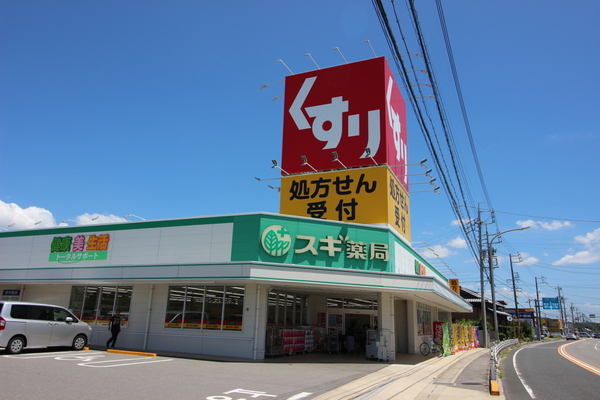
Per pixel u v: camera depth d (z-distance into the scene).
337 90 23.41
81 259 20.36
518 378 14.95
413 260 24.05
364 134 22.11
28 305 14.41
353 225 18.42
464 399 10.05
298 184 22.53
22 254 21.77
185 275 16.45
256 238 17.25
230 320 17.00
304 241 17.50
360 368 14.86
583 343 52.19
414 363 17.80
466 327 31.27
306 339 19.78
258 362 15.34
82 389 8.71
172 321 17.97
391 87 24.05
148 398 8.27
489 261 39.03
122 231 19.94
